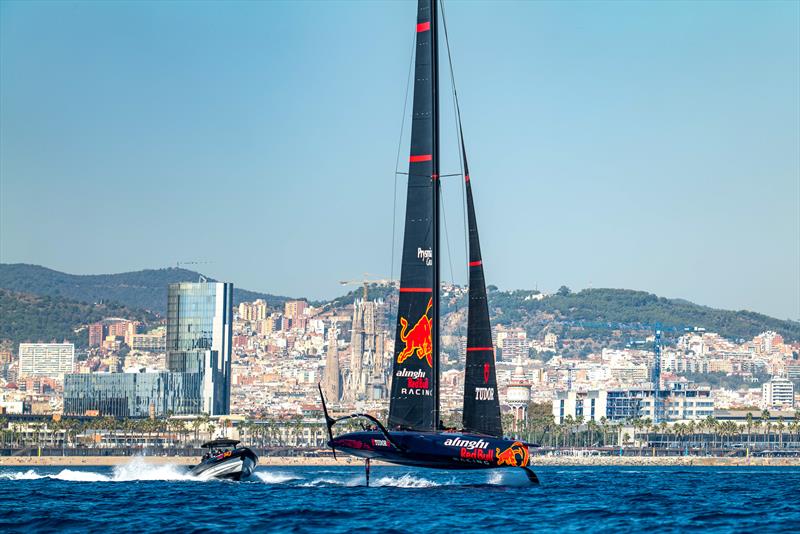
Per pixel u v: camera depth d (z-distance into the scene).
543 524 183.00
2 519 188.38
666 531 176.38
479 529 175.75
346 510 198.62
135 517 191.25
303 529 174.62
